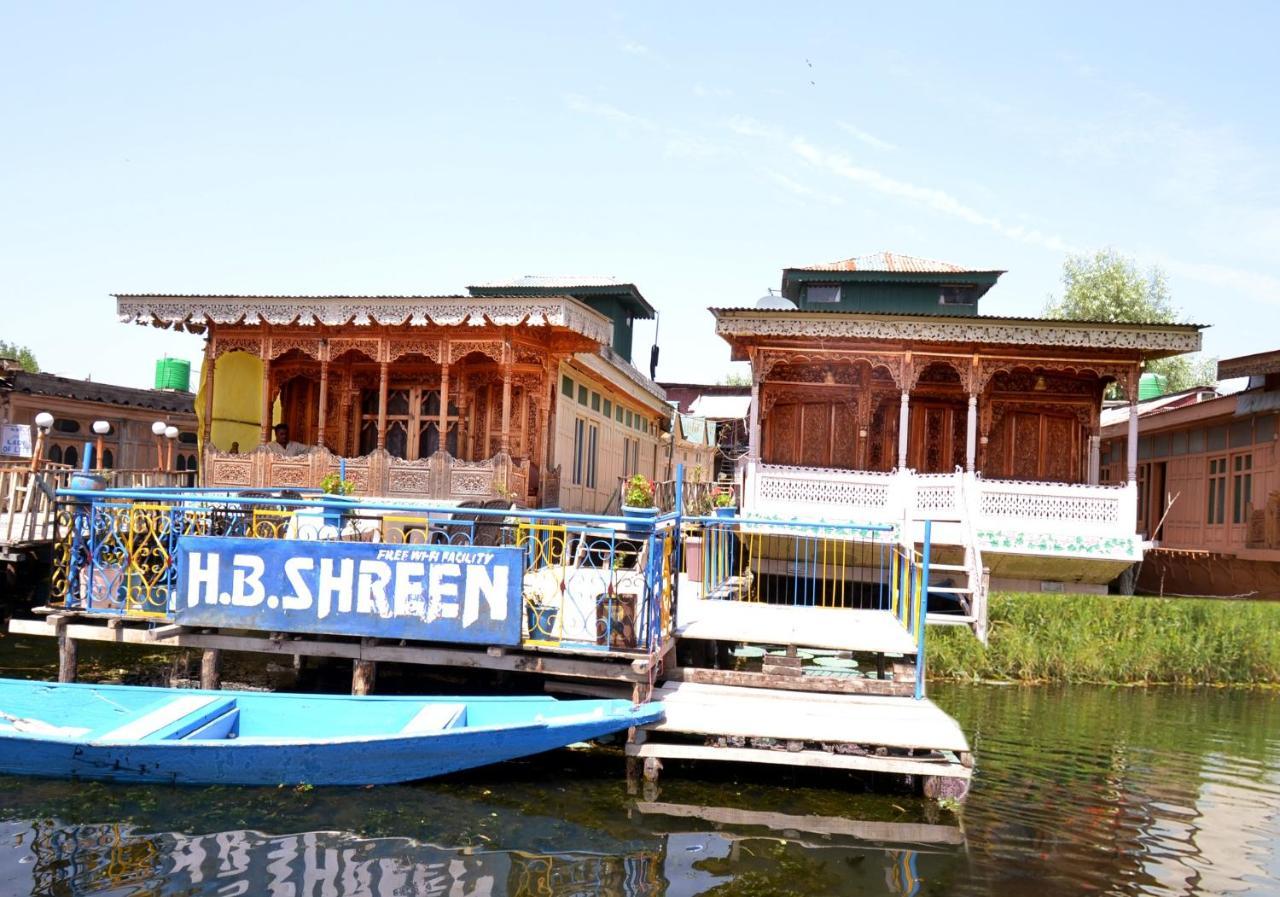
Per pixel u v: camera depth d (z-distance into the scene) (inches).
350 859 261.3
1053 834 299.4
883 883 256.5
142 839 270.1
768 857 271.4
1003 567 657.6
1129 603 612.1
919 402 782.5
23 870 248.1
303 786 314.8
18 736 303.7
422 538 521.3
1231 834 305.4
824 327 676.1
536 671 354.9
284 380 751.7
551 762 349.1
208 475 671.8
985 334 666.2
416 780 323.9
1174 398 1026.7
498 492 641.0
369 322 650.2
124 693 359.6
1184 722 478.9
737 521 462.9
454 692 439.2
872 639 382.9
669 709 339.9
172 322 672.4
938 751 326.6
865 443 774.5
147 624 406.0
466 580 359.3
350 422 741.9
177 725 327.3
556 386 755.4
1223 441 855.7
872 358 695.1
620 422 1012.5
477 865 259.9
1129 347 655.8
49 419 674.2
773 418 799.7
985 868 269.3
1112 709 507.2
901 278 852.0
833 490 661.3
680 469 399.5
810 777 340.2
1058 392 762.2
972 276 839.1
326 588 368.5
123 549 397.4
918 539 639.8
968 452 686.5
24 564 682.2
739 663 551.5
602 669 346.6
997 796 337.4
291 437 756.0
